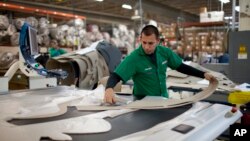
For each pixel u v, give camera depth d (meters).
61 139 0.87
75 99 1.56
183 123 1.04
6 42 4.74
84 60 2.69
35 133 0.92
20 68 2.21
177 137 0.87
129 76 1.75
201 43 5.70
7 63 4.36
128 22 11.95
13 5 5.77
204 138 0.93
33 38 2.38
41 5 7.57
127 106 1.34
